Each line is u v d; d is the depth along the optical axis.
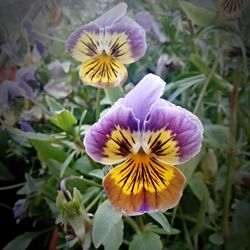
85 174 0.10
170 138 0.07
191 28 0.10
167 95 0.11
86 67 0.09
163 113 0.07
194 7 0.09
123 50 0.09
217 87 0.11
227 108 0.12
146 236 0.09
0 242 0.12
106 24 0.09
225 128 0.10
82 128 0.10
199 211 0.10
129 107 0.07
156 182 0.07
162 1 0.11
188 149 0.07
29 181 0.11
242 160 0.11
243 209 0.10
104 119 0.07
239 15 0.09
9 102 0.10
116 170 0.07
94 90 0.12
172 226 0.10
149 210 0.07
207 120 0.11
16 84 0.10
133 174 0.07
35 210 0.11
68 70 0.11
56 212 0.10
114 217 0.08
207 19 0.10
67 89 0.11
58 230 0.10
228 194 0.10
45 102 0.11
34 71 0.11
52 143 0.10
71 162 0.10
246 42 0.10
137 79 0.12
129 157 0.07
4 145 0.12
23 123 0.11
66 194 0.08
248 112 0.11
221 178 0.11
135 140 0.07
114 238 0.08
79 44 0.09
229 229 0.10
